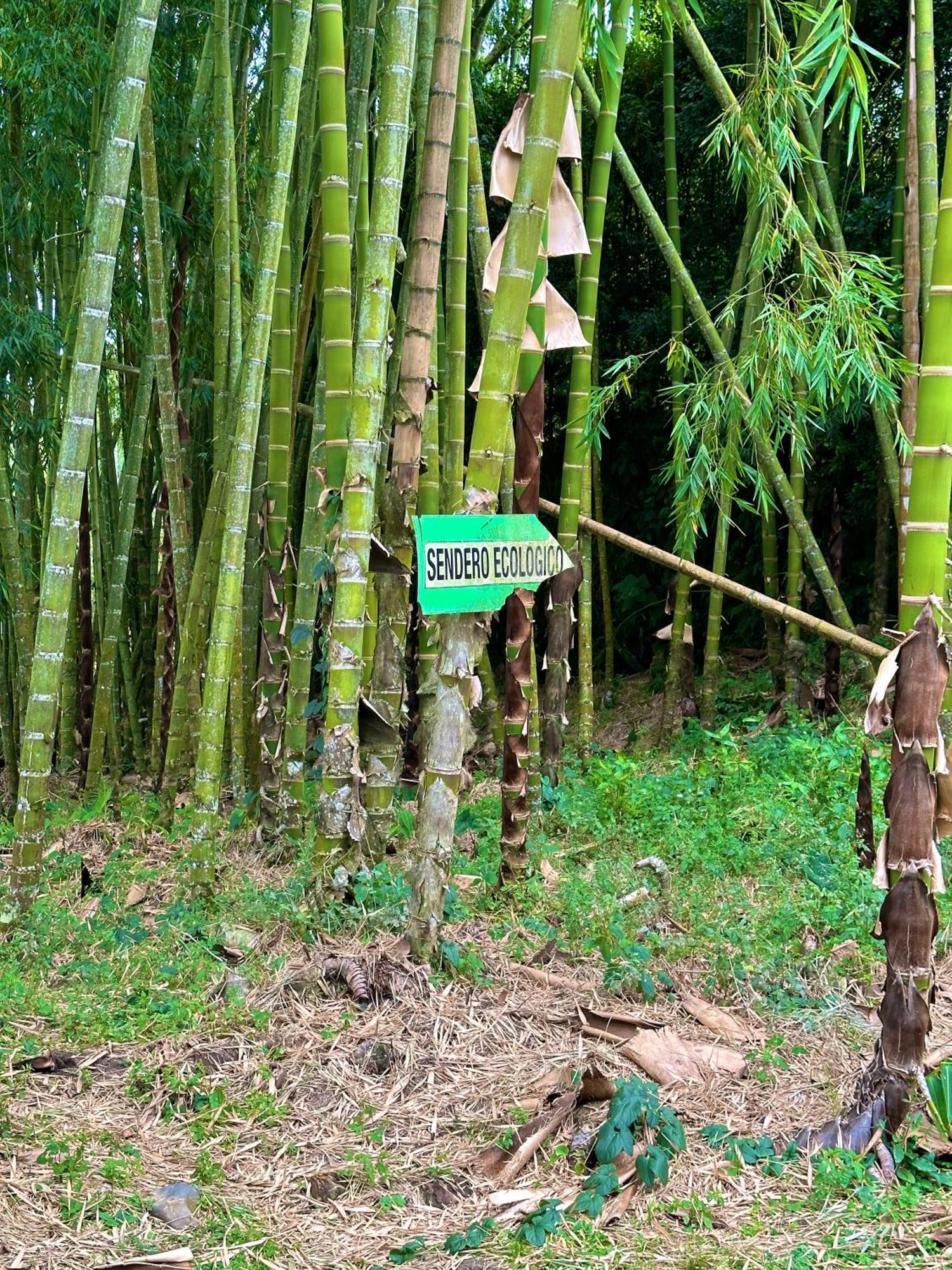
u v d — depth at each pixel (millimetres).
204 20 5984
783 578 8688
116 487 7723
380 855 4039
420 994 3262
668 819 4867
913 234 5324
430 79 4238
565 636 5379
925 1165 2537
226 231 5184
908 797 2531
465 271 4324
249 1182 2506
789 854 4348
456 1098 2836
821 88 3301
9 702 7043
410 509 3893
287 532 4777
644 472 9805
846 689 7469
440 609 3172
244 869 4590
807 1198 2430
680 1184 2484
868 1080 2631
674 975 3477
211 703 4148
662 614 9656
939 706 2527
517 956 3561
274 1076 2902
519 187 3168
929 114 4953
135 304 6438
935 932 2588
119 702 8398
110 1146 2607
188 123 5539
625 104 9125
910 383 5449
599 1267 2203
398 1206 2432
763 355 4609
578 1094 2740
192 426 7773
